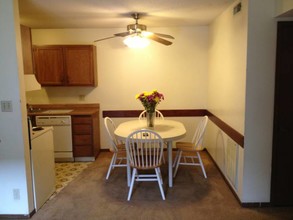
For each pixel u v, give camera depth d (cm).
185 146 385
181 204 300
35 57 472
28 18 389
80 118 449
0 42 259
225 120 361
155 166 305
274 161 285
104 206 299
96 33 489
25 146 272
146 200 311
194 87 499
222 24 373
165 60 494
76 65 473
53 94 506
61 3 304
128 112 508
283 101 277
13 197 278
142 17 392
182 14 376
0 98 265
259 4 265
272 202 292
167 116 507
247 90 277
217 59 408
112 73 500
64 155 456
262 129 281
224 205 297
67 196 326
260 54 272
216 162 417
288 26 266
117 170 414
